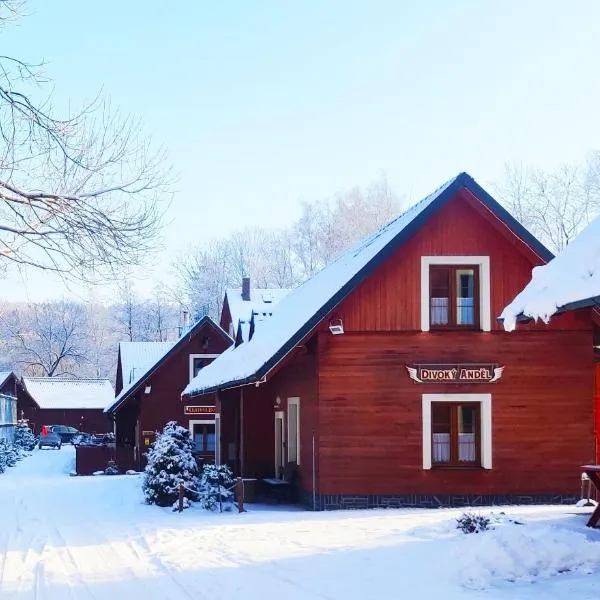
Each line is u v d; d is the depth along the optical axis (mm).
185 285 81062
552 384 21812
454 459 21688
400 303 21750
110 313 110750
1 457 48062
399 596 10453
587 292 11680
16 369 104375
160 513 22156
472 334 21828
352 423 21422
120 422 53781
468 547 12375
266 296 47438
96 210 12805
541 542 11922
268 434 28234
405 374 21594
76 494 29469
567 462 21656
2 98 12219
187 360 46500
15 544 17094
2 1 11836
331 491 21234
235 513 21344
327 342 21531
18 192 12375
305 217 72500
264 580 11852
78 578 12812
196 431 45906
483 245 22000
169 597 10984
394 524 17000
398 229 22141
